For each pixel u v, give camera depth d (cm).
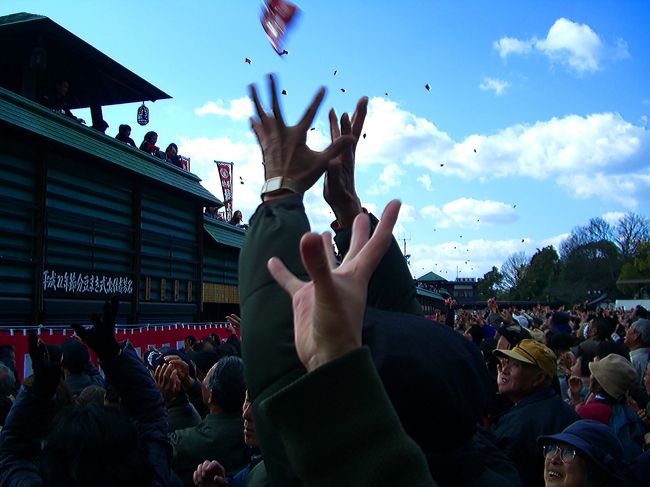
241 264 167
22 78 1292
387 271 204
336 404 114
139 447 244
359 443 114
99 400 407
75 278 1092
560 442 297
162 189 1409
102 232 1180
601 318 883
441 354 165
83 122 1339
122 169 1207
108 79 1413
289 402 115
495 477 173
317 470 116
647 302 5381
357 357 113
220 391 385
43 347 319
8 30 1135
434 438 162
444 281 11181
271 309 153
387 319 172
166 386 425
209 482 319
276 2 164
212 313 2038
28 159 997
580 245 9619
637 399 551
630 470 332
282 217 163
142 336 1138
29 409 309
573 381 624
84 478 227
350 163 209
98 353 312
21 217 977
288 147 171
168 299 1434
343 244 208
